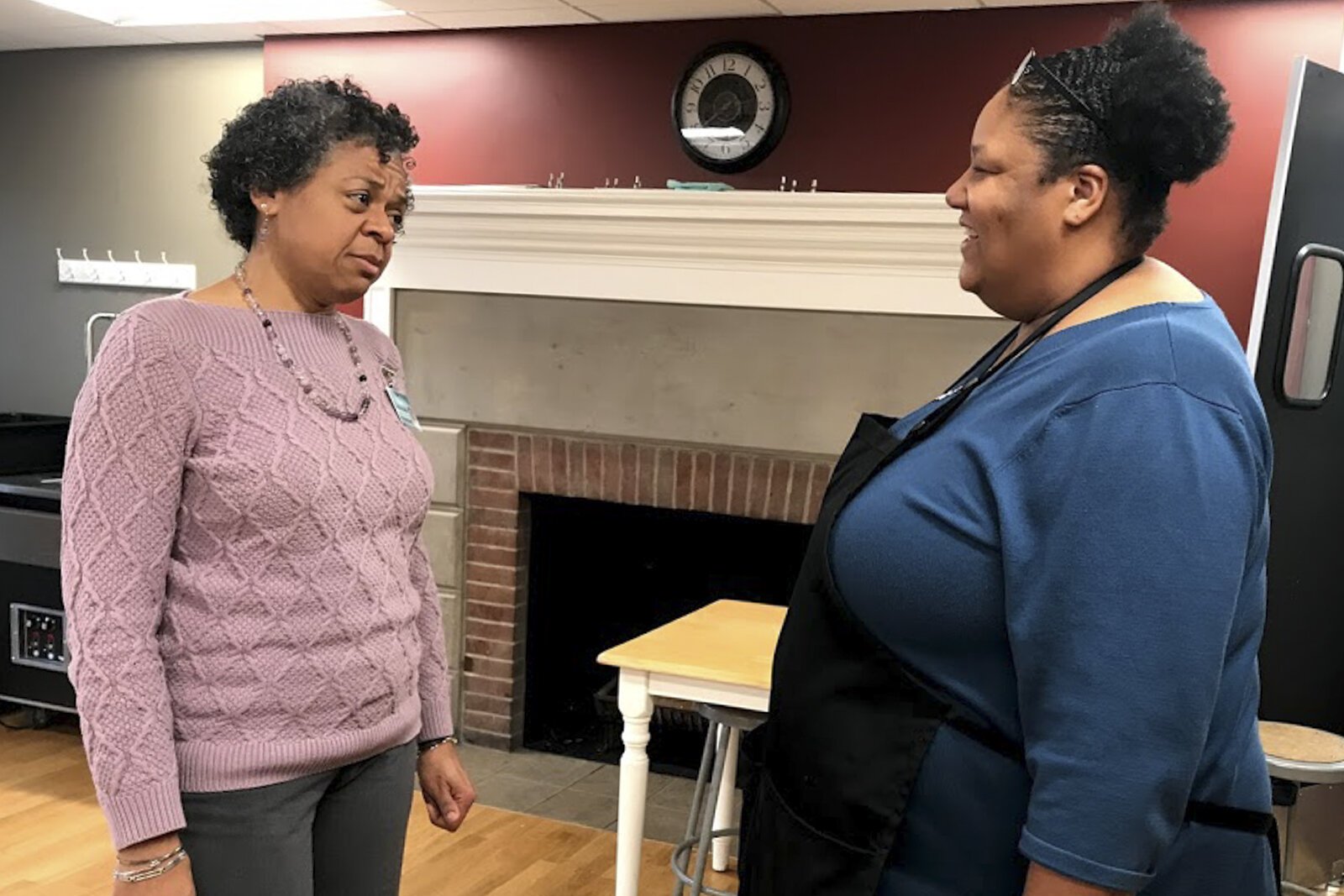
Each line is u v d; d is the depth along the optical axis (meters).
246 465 1.21
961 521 0.86
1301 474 2.62
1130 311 0.85
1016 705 0.87
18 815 2.89
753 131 3.35
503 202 3.23
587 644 3.80
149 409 1.17
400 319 3.57
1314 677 2.75
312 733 1.27
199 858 1.23
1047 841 0.79
